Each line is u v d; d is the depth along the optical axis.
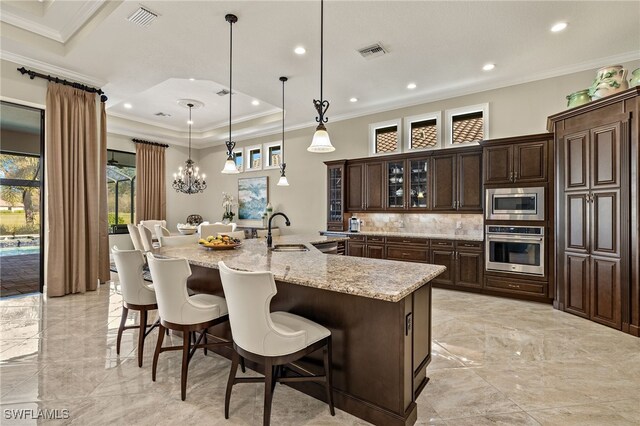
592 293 3.69
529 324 3.61
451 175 5.25
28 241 4.87
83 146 4.80
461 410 2.10
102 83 5.00
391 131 6.21
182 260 2.21
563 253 4.05
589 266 3.72
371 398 1.97
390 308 1.89
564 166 4.04
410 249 5.41
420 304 2.17
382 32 3.66
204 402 2.18
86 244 4.90
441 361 2.75
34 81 4.41
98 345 3.06
